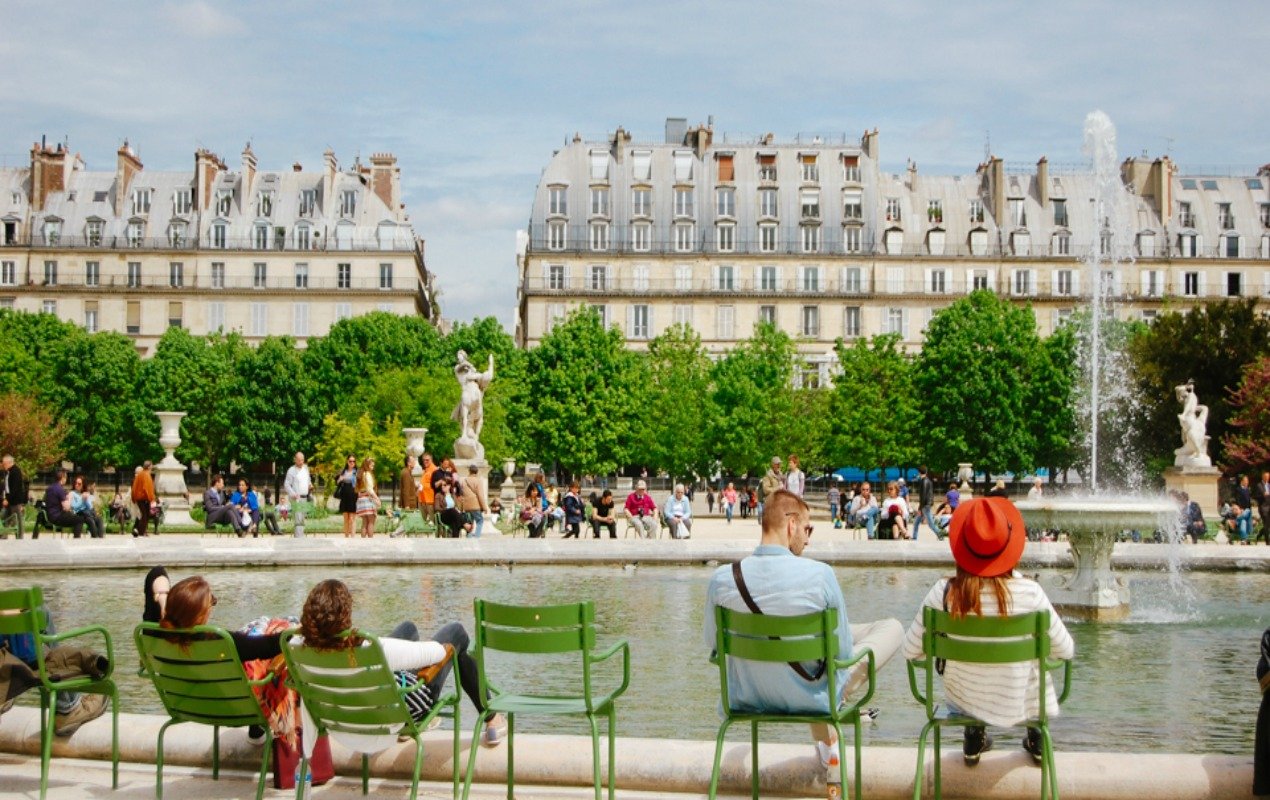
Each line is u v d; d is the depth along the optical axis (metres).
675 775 7.92
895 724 10.89
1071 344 72.44
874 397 74.25
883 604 19.38
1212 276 98.38
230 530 31.34
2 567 22.89
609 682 12.56
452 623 8.09
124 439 79.00
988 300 73.88
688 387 75.94
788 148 99.50
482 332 84.88
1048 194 100.12
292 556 24.89
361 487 29.22
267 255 96.06
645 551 25.83
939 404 72.19
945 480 77.00
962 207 100.56
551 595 20.20
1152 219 99.31
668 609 18.48
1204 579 23.92
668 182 97.88
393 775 8.19
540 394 79.56
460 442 33.91
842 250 97.88
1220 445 55.81
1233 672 13.60
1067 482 80.44
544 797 7.82
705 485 84.56
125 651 14.32
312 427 77.81
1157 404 57.41
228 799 7.81
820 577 7.12
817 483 89.50
